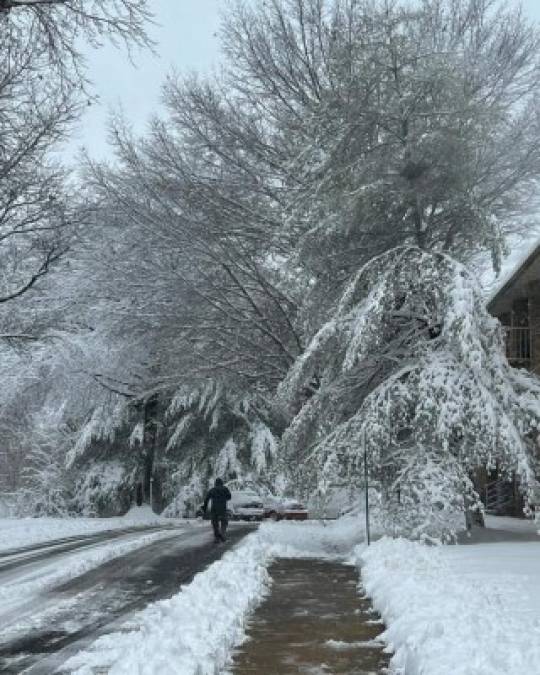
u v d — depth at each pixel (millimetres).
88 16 12844
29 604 10172
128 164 25172
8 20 12930
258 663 6766
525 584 9258
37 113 16703
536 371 26828
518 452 14680
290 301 24781
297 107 24922
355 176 17719
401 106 17250
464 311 15023
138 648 6812
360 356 15797
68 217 18828
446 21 22547
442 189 17453
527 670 5227
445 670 5383
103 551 16797
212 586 10336
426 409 15328
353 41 19234
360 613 9180
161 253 25484
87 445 39344
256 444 36562
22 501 43438
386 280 16312
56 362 27391
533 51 22328
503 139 20062
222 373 27703
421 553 12922
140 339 28750
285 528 23891
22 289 19141
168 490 40344
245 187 25031
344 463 16516
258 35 24453
